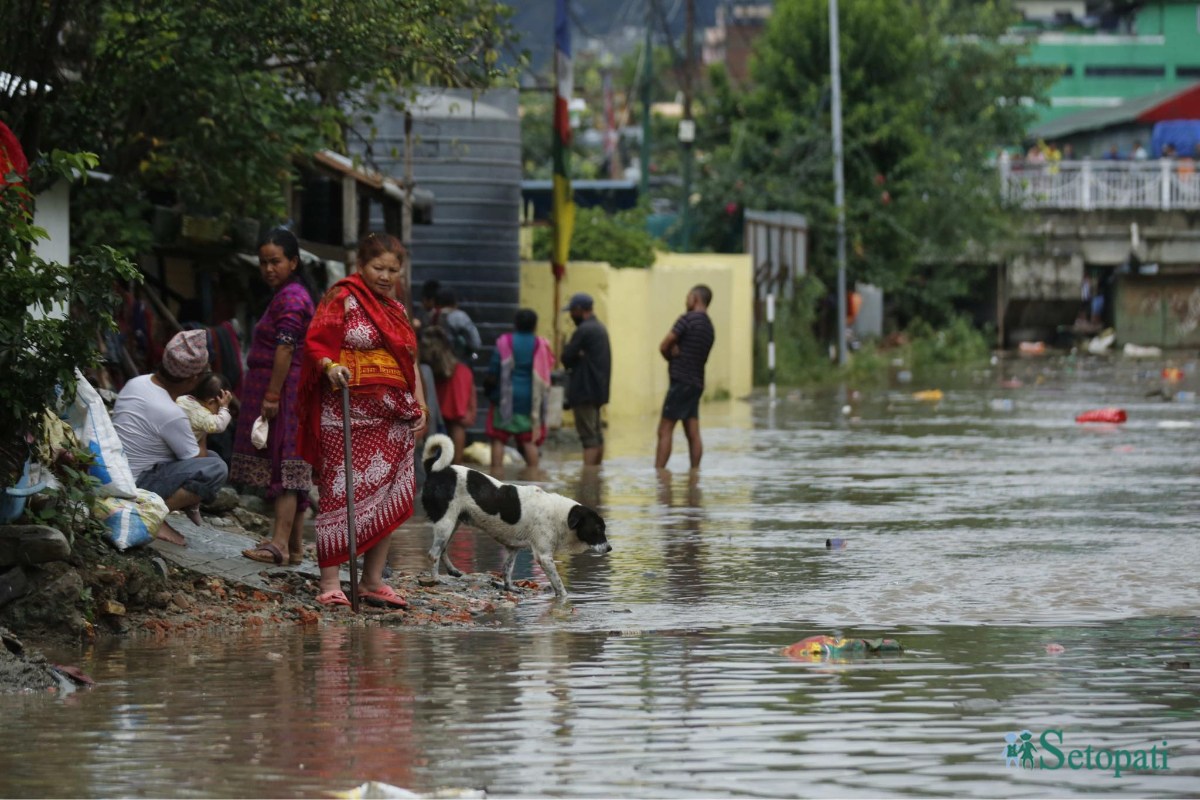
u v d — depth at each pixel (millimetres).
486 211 60906
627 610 24219
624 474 47625
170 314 38625
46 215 31969
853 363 112500
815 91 118062
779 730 16297
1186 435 59094
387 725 16641
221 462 26016
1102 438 58375
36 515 22000
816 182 114562
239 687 18578
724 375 90875
